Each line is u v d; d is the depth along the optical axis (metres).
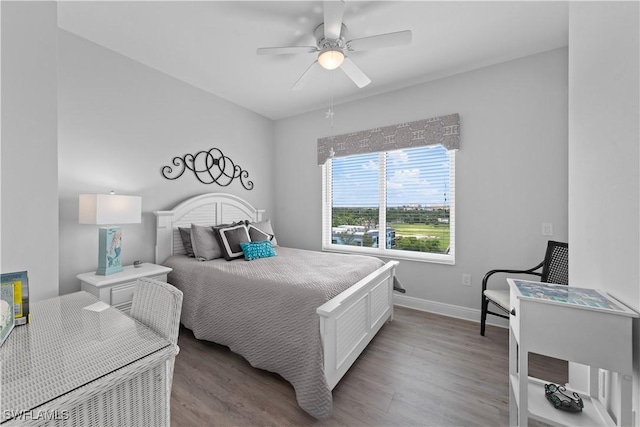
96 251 2.34
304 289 1.75
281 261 2.60
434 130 2.90
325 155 3.71
